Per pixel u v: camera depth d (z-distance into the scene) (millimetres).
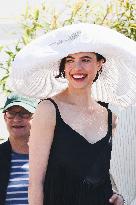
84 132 6254
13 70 6160
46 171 6094
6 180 7766
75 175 6078
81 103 6359
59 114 6070
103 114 6637
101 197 6352
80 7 11242
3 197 7707
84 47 5828
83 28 6012
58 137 6047
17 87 6465
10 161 7871
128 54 6000
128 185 9391
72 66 6082
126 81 6707
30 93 6660
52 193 6059
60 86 6766
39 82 6555
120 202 6582
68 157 6023
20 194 7719
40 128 6023
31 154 6086
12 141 7941
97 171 6227
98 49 5895
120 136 9320
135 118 9203
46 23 11242
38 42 6105
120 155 9391
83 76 6109
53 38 6059
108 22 11398
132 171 9359
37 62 5945
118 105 7105
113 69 6695
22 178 7785
